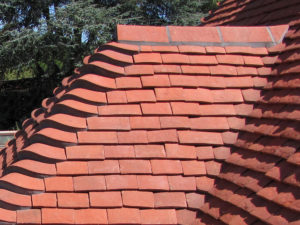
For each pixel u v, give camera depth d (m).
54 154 2.41
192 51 2.88
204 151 2.56
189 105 2.68
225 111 2.71
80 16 15.71
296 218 1.78
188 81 2.76
